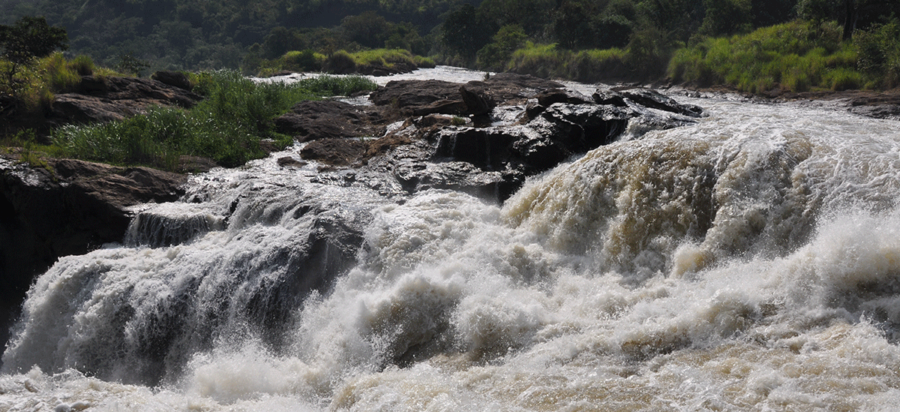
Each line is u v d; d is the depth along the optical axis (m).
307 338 7.57
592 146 11.77
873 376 4.53
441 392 5.29
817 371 4.68
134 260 9.34
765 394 4.50
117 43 150.50
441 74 38.69
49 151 12.88
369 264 8.24
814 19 27.11
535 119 12.51
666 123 10.73
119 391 6.25
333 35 93.94
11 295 12.05
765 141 8.45
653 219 8.04
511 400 5.02
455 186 10.91
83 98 16.73
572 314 6.76
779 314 5.63
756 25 38.28
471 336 6.54
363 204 9.75
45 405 5.79
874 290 5.59
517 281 7.86
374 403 5.30
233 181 11.62
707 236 7.41
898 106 15.64
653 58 32.41
